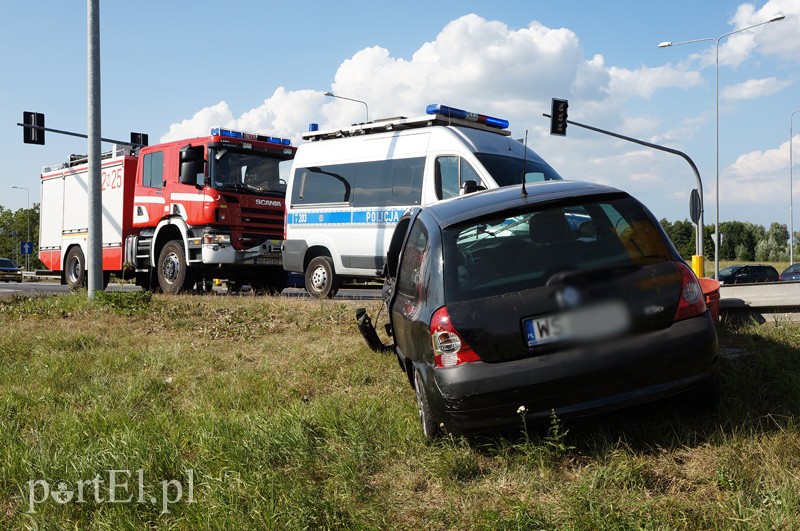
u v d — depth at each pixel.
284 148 15.93
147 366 7.28
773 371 5.06
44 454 4.45
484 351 3.95
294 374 6.62
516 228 4.32
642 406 4.56
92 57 12.35
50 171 20.88
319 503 3.50
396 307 5.54
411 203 11.94
